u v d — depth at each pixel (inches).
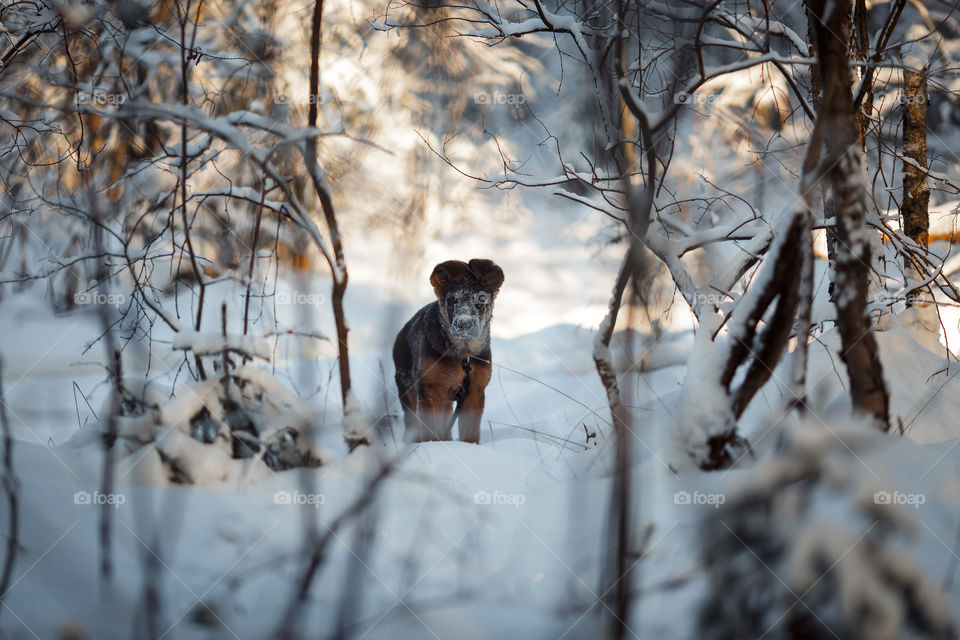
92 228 135.0
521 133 337.4
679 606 82.0
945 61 241.3
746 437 118.0
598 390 248.8
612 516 82.0
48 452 112.6
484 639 77.0
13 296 248.1
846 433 88.1
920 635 76.4
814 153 107.3
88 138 194.7
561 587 86.5
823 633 76.0
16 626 73.3
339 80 323.6
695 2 129.6
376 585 85.5
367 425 119.4
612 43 126.4
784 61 128.5
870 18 282.7
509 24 177.5
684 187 220.4
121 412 115.3
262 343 120.6
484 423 229.3
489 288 214.4
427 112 283.7
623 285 134.2
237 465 112.5
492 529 100.8
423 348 213.3
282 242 200.4
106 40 191.6
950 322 281.4
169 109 104.7
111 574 83.3
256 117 108.0
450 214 356.5
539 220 443.2
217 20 268.1
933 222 277.0
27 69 200.7
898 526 81.4
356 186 178.9
